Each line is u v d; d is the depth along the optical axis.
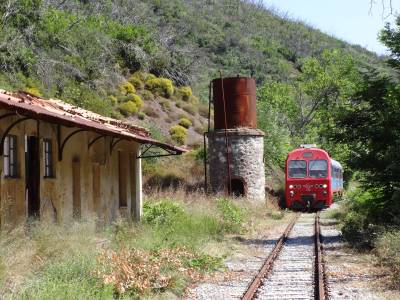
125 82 48.62
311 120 55.41
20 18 38.00
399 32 17.94
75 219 14.61
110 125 17.36
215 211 21.48
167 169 37.59
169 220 18.31
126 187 19.50
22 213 12.37
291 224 24.02
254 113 33.53
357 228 18.02
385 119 17.06
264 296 9.80
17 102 10.56
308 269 12.81
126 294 9.55
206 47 86.12
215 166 32.75
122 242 13.32
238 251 16.03
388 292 9.98
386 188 17.45
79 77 41.81
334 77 52.56
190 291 10.48
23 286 8.47
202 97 58.31
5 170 11.95
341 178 41.59
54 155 14.06
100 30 49.81
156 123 45.91
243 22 113.69
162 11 83.06
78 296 8.29
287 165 33.75
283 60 100.00
